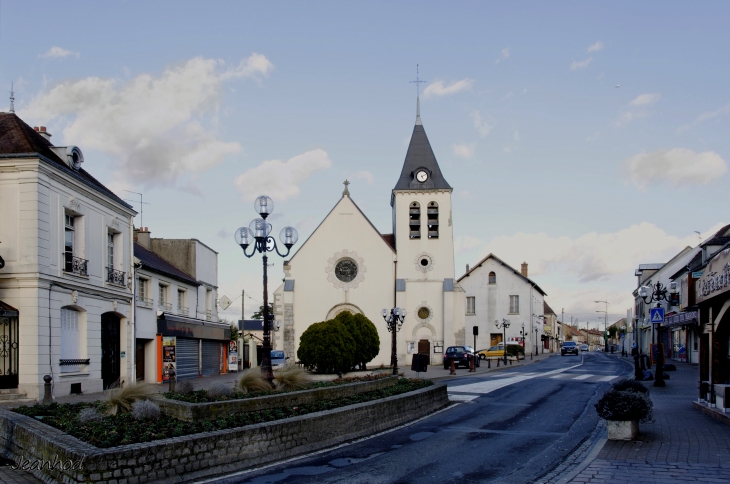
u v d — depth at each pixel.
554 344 98.44
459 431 14.15
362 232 45.62
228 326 41.62
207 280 39.34
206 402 12.41
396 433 13.93
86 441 9.53
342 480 9.48
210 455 9.87
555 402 19.42
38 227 20.03
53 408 13.68
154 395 13.16
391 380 19.86
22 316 19.92
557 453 11.48
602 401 12.25
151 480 8.95
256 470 10.16
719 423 14.10
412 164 47.44
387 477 9.68
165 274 31.34
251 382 14.99
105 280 24.61
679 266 47.12
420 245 45.97
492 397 21.00
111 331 25.73
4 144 20.53
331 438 12.55
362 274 45.16
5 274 19.86
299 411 13.21
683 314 40.78
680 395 20.62
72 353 22.44
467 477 9.69
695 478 9.05
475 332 41.59
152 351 29.75
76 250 22.86
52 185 20.95
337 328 32.84
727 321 15.37
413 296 45.38
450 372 34.88
